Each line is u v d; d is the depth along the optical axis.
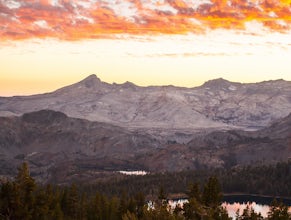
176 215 144.62
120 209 175.12
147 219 149.12
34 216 138.62
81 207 176.88
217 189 155.50
